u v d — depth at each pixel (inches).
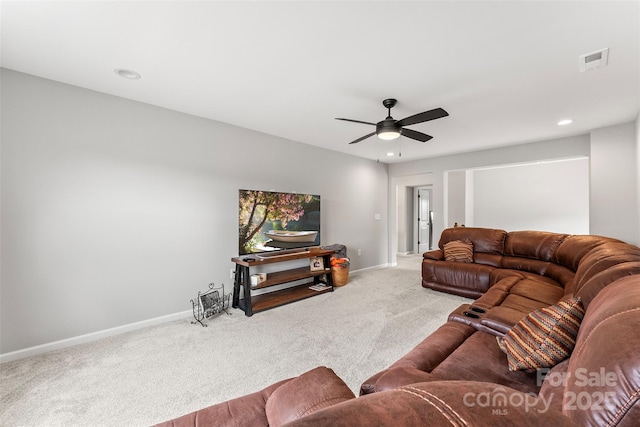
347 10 62.2
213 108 119.7
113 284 106.7
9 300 88.0
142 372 81.4
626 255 72.4
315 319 120.1
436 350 59.7
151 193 115.7
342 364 85.0
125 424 62.0
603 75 89.7
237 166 142.9
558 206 236.5
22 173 90.0
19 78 89.7
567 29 67.6
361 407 14.4
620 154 136.8
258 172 152.0
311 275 156.4
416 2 59.6
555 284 117.2
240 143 144.1
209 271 132.4
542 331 49.7
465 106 115.2
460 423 13.5
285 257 141.9
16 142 89.1
